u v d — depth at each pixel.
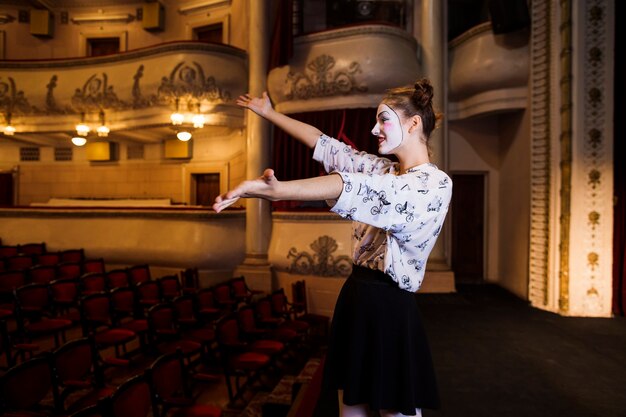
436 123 0.90
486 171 6.58
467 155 6.59
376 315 0.83
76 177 9.13
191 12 8.59
